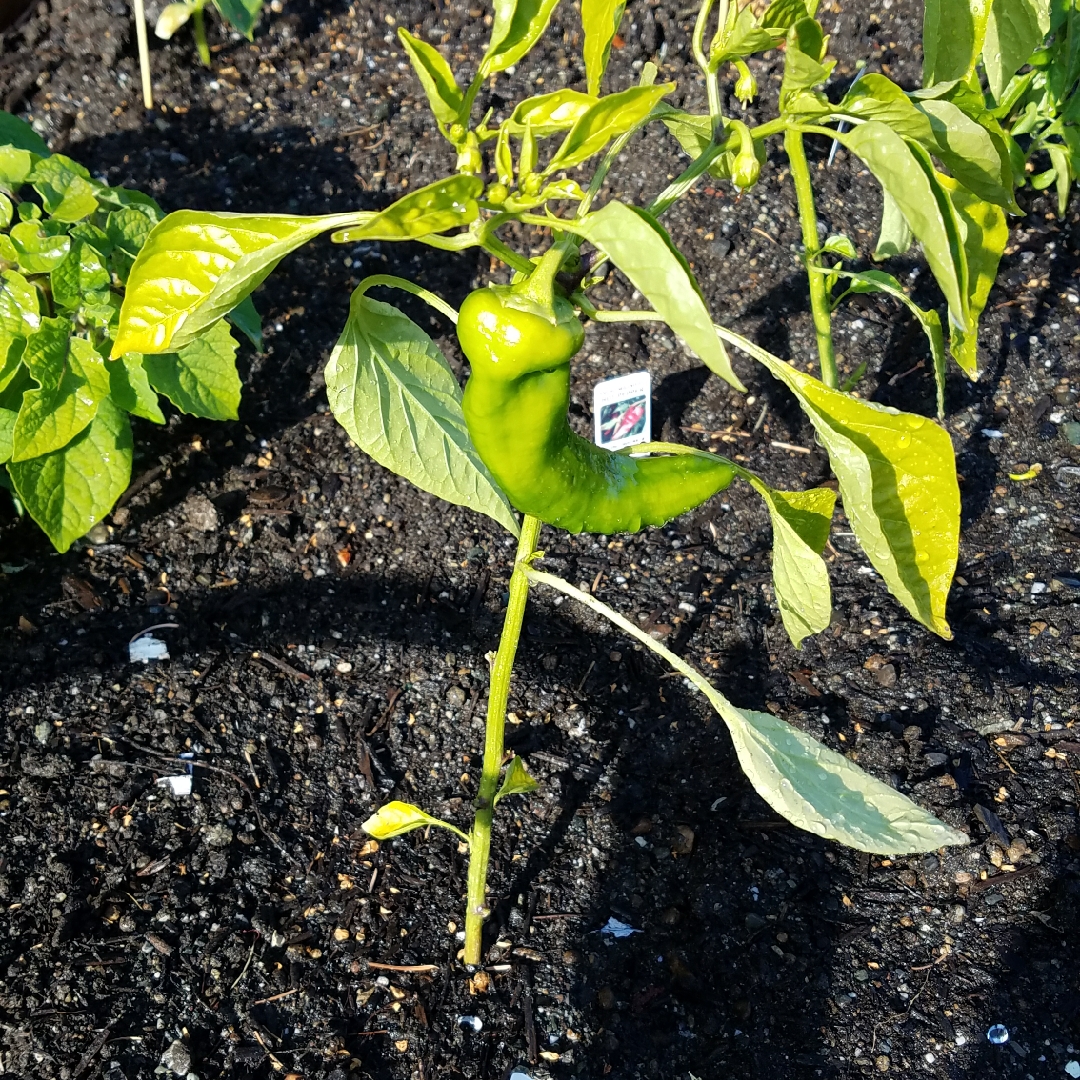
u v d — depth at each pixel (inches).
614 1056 25.8
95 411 29.7
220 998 26.4
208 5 48.2
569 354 16.5
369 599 34.3
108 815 29.2
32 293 29.4
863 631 33.4
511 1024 26.3
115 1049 25.4
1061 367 39.0
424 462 23.0
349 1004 26.5
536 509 18.9
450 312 19.7
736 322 39.9
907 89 45.6
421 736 31.5
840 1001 26.7
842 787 20.2
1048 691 31.7
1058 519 35.6
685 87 45.4
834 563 35.4
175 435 37.2
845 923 28.0
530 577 21.6
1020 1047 25.9
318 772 30.6
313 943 27.5
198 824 29.3
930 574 19.2
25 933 27.0
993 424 38.0
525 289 16.4
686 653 33.2
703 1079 25.5
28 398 28.5
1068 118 37.0
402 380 22.1
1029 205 43.4
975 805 29.5
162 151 44.4
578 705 32.1
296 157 44.4
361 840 29.4
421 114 45.9
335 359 21.3
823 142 44.7
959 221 20.2
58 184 29.9
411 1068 25.6
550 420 17.5
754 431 38.0
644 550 35.8
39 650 32.2
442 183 13.7
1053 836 29.0
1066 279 41.4
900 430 17.3
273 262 17.3
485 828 24.6
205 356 31.6
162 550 34.9
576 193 15.2
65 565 34.3
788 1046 26.1
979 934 27.7
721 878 28.8
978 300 21.7
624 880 28.8
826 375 30.7
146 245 17.1
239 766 30.5
